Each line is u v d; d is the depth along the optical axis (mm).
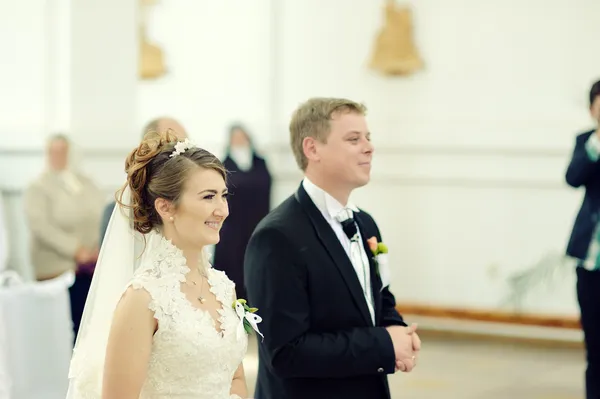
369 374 2686
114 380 2020
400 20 7625
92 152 8172
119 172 8148
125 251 2291
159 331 2070
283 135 8078
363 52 7809
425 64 7582
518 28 7266
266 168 7590
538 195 7238
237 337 2191
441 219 7574
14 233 8414
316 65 8008
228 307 2258
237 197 7406
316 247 2678
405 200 7684
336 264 2678
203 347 2102
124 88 8180
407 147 7641
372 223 3029
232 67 8305
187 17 8438
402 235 7703
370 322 2705
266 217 2771
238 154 7543
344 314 2666
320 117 2775
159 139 2262
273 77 8141
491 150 7359
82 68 8211
